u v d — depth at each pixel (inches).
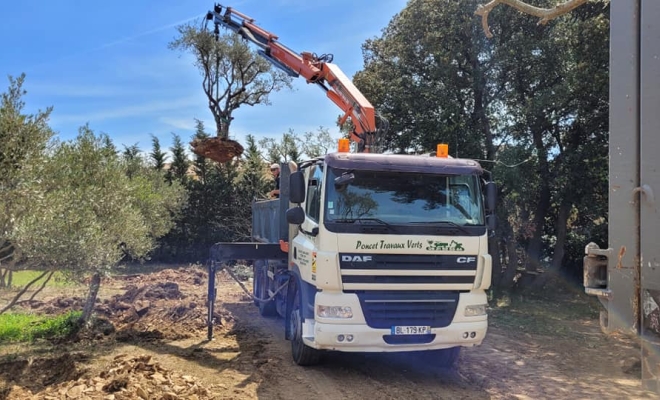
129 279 698.2
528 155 538.0
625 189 111.2
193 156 1013.2
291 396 237.0
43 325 386.0
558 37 543.2
